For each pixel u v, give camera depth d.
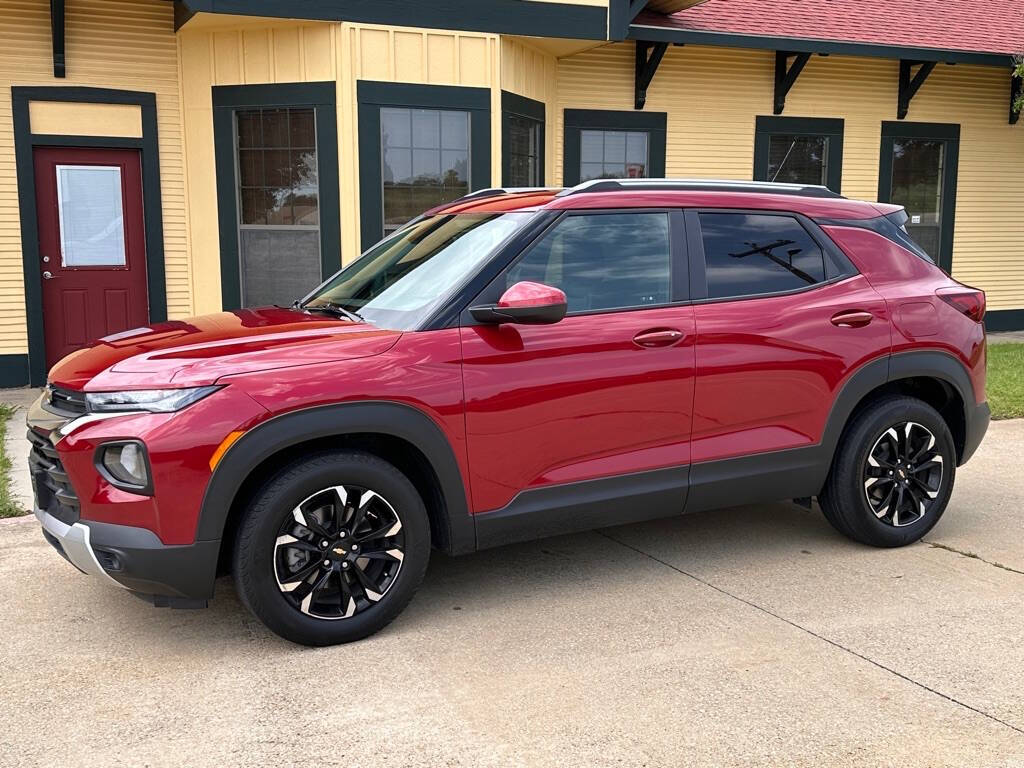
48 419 3.44
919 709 3.07
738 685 3.24
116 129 9.04
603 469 3.94
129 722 3.01
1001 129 13.21
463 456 3.66
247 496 3.47
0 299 8.92
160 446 3.19
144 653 3.54
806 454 4.35
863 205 4.70
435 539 3.84
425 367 3.57
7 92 8.69
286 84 8.87
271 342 3.54
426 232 4.48
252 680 3.30
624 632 3.69
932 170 13.02
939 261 13.21
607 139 11.36
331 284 4.67
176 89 9.19
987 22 13.40
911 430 4.61
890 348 4.47
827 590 4.12
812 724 2.97
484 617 3.85
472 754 2.81
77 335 9.25
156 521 3.22
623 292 4.02
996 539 4.82
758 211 4.38
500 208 4.25
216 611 3.95
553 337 3.80
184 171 9.27
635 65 11.27
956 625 3.74
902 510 4.64
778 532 4.98
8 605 3.99
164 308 9.39
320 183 8.95
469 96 9.20
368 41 8.77
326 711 3.08
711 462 4.15
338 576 3.53
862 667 3.37
